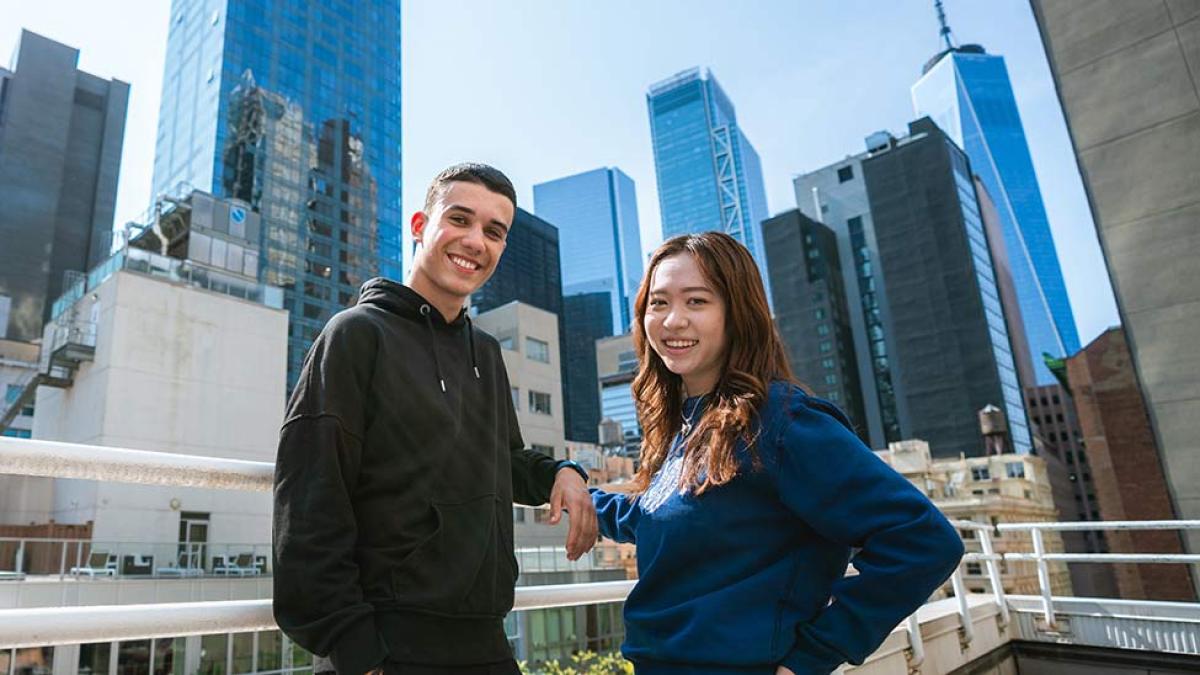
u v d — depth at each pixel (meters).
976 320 92.69
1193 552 7.98
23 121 84.44
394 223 80.12
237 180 66.12
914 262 98.94
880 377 103.69
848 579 1.16
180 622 1.12
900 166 103.00
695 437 1.38
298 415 1.17
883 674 2.89
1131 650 3.90
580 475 1.68
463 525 1.28
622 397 137.75
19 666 11.17
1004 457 60.59
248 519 24.73
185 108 73.62
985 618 4.17
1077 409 45.78
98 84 93.12
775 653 1.18
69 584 15.33
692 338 1.48
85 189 87.81
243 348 27.50
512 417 1.73
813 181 120.19
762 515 1.29
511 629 10.96
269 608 1.25
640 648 1.34
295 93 74.56
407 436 1.27
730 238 1.53
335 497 1.11
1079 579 77.38
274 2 76.12
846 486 1.19
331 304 68.62
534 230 132.62
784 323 106.38
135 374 24.38
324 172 73.81
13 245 79.56
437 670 1.16
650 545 1.41
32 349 52.97
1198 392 8.12
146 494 22.66
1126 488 42.69
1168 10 8.91
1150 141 8.88
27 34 87.94
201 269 27.56
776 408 1.32
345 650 1.02
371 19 87.50
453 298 1.51
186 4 79.94
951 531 1.13
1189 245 8.40
